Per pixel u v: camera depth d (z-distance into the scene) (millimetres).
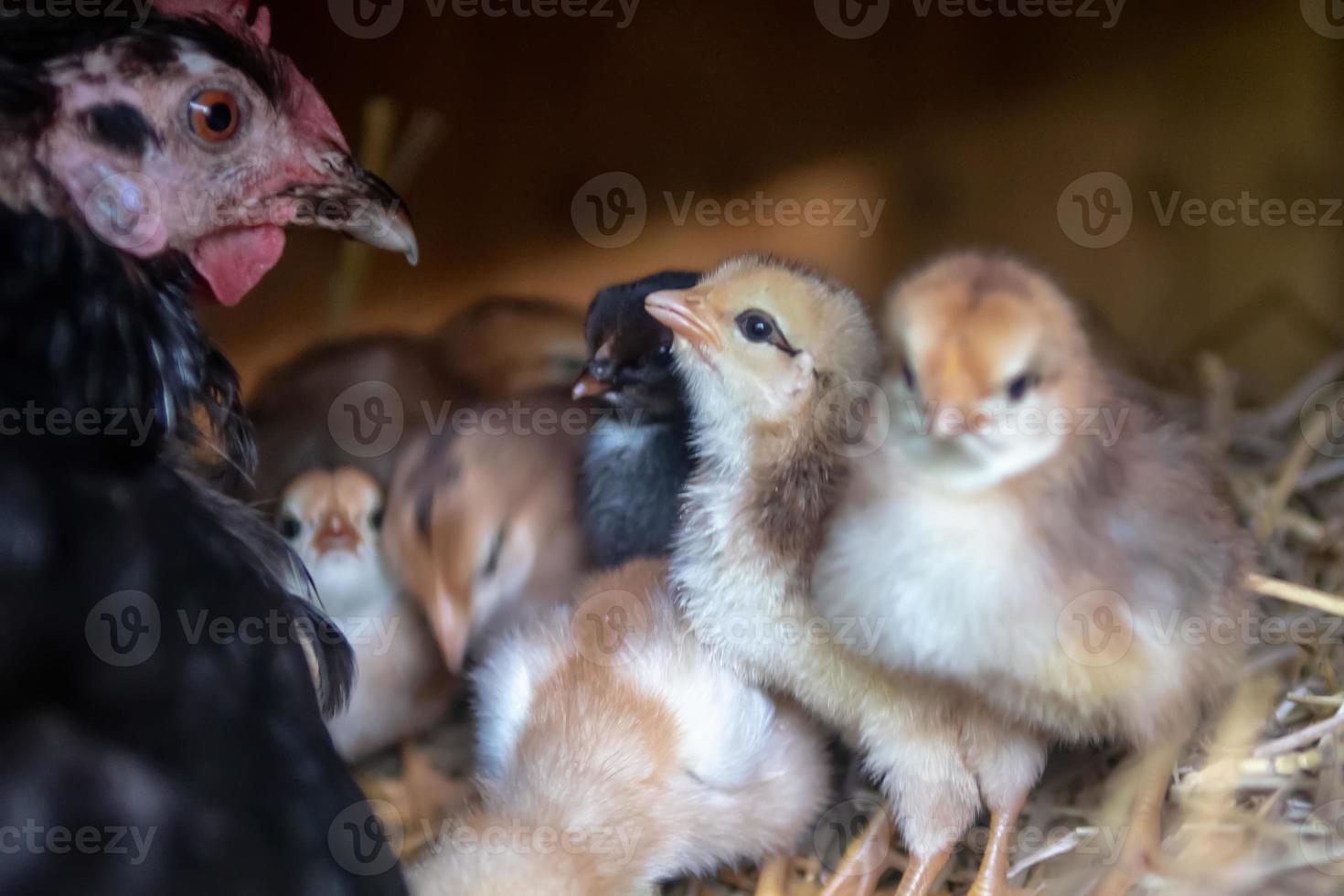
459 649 582
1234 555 534
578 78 764
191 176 499
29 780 445
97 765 450
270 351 737
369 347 652
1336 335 704
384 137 725
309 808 470
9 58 472
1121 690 501
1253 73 715
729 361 538
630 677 546
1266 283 717
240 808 460
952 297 493
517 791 532
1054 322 496
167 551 469
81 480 465
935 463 490
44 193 474
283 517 604
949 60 754
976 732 524
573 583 587
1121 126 736
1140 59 731
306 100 516
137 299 482
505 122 762
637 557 588
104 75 482
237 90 500
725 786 545
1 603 451
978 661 495
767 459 538
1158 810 534
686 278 597
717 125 770
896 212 765
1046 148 746
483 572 587
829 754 566
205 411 509
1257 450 651
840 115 766
